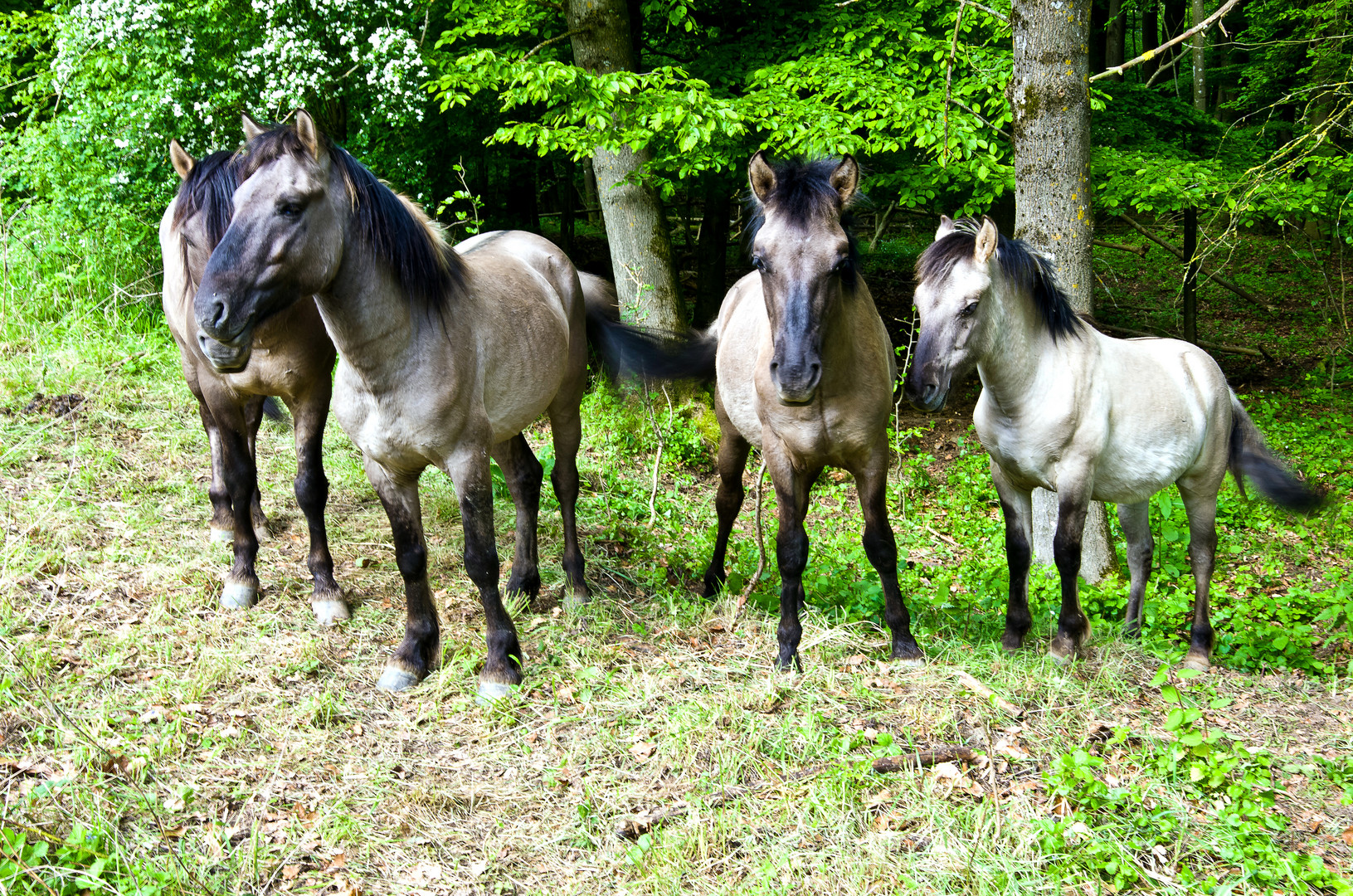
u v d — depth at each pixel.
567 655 4.18
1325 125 6.52
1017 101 5.62
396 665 3.95
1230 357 12.16
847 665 4.09
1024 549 4.38
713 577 5.23
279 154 3.23
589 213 17.55
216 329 3.08
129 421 6.51
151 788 3.11
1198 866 2.84
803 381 3.38
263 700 3.74
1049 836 2.83
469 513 3.80
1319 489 4.89
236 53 8.79
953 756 3.29
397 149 9.71
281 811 3.09
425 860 2.91
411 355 3.54
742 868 2.84
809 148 7.10
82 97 8.91
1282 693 4.23
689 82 7.20
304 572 4.90
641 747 3.46
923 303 3.93
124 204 8.96
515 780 3.32
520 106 10.04
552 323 4.41
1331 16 9.56
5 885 2.52
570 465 4.98
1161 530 6.28
